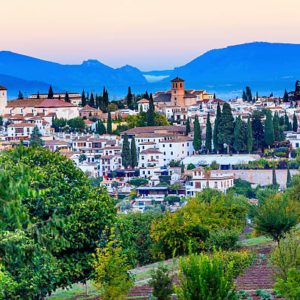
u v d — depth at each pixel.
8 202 61.62
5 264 87.38
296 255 88.00
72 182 110.06
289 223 110.62
